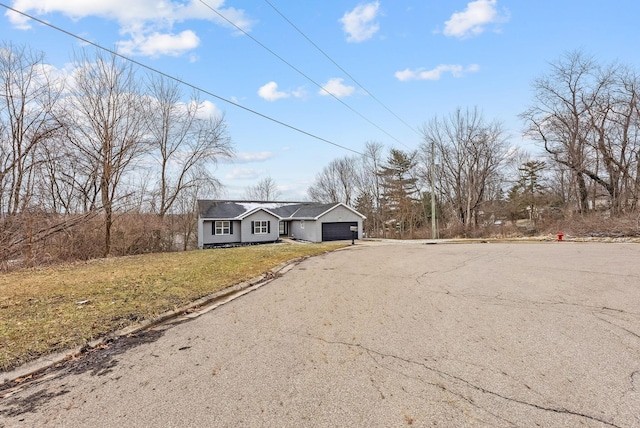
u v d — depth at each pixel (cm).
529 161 3550
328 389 273
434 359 328
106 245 1662
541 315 470
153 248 2016
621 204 2169
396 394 262
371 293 634
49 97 1430
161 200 2288
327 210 2556
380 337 394
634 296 563
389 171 4016
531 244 1753
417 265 1012
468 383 278
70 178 1670
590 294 584
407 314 488
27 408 253
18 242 1208
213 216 2431
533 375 290
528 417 227
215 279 765
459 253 1352
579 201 2430
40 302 548
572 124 2367
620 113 2144
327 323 453
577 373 292
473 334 397
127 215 1820
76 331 411
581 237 1941
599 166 2311
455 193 3155
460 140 3038
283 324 453
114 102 1769
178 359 341
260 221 2553
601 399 249
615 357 325
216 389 277
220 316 499
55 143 1459
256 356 345
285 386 279
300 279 809
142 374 308
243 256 1266
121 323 446
